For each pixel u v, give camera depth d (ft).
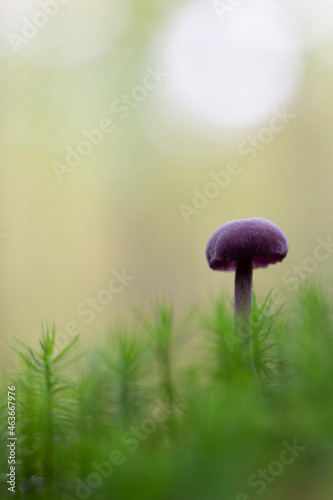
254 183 4.55
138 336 1.13
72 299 4.33
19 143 4.00
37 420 1.00
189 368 1.09
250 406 0.98
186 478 0.93
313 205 4.29
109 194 4.48
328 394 1.01
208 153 4.55
